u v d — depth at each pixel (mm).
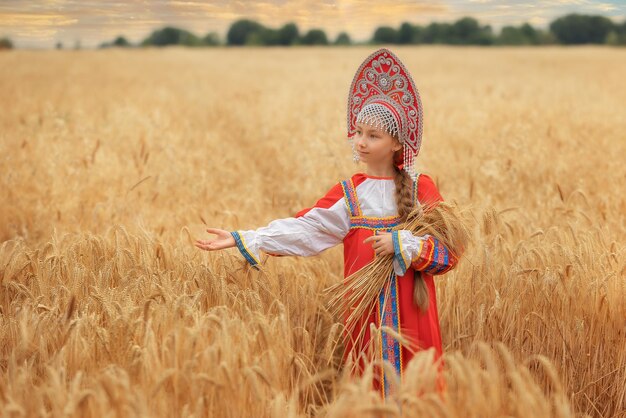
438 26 77875
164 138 9719
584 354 3816
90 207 6211
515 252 4207
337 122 10844
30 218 6180
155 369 2760
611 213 5797
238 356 2805
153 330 3053
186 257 4137
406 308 3408
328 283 4461
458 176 7945
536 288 3947
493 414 2520
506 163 7500
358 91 3607
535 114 11844
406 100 3443
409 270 3432
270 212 6539
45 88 20484
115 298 3279
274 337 3102
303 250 3586
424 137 10297
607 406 3762
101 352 2973
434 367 2457
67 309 3199
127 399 2430
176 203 6609
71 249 3916
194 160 8836
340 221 3547
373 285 3383
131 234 4266
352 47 76062
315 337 4004
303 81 23016
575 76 26812
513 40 72938
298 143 10242
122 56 45531
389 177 3551
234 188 7957
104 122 11867
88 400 2537
